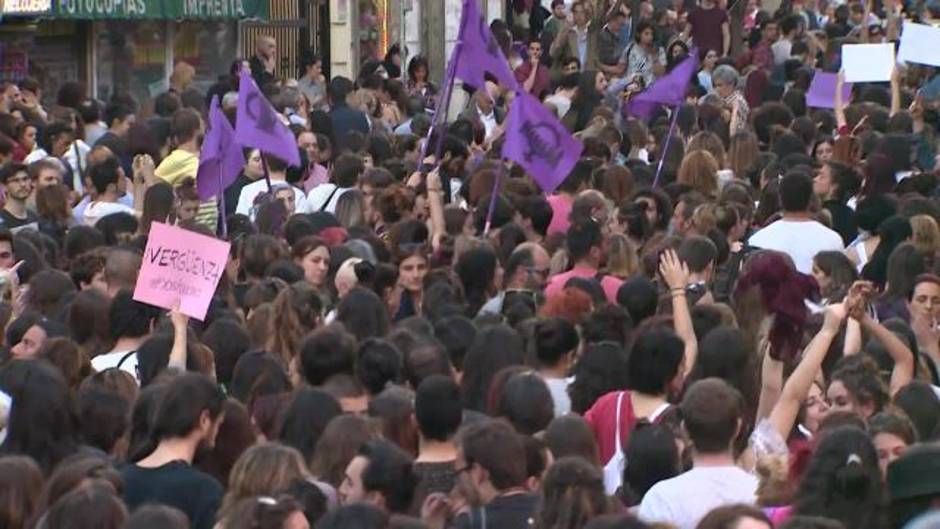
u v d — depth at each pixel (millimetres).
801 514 21062
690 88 77875
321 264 37406
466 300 36750
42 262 39156
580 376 29000
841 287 35219
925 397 27281
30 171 46688
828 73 70250
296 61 92750
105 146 50938
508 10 109562
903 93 75750
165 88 83688
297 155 45656
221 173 44031
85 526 20844
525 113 44781
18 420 26094
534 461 23891
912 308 33438
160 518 19828
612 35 91375
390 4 99438
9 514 22844
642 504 24281
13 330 32375
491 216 43719
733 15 99875
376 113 70375
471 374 29297
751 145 53938
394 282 36531
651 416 27438
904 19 103438
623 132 62625
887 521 20875
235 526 20766
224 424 25703
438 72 102750
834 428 22766
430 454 25141
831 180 47344
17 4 71688
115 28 81062
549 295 33969
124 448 26328
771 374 29875
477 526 22969
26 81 65000
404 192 44594
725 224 41812
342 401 27875
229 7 84000
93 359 31031
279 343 32000
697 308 32188
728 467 24312
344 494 23828
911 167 57469
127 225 42062
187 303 31625
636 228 41812
